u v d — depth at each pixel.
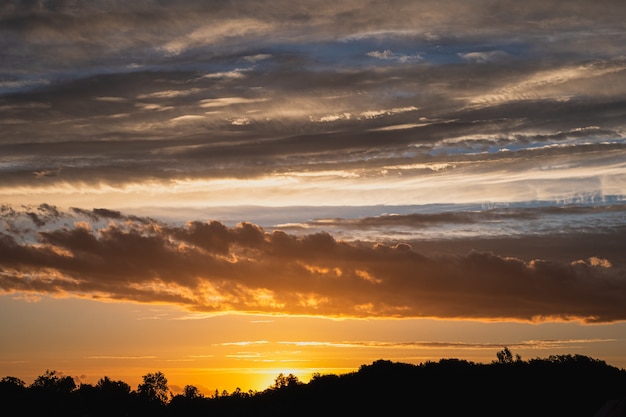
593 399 186.50
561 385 194.62
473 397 196.50
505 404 192.00
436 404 199.12
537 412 185.62
